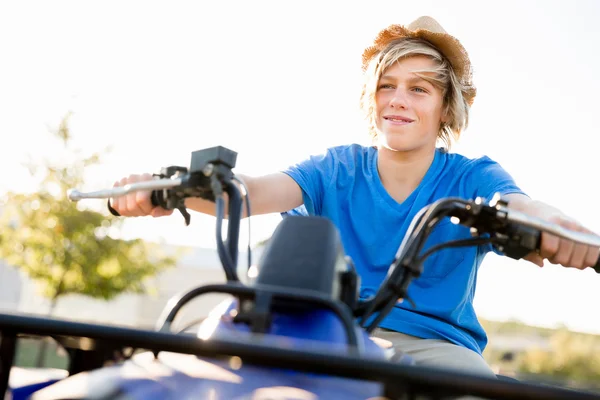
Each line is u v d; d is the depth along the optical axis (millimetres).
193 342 1174
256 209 2568
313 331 1381
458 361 2320
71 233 16969
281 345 1153
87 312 24234
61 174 17109
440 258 2539
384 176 2779
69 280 17234
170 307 1372
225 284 1358
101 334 1229
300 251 1448
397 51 2744
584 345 20750
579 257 1875
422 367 1118
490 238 1890
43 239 17031
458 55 2803
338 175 2785
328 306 1297
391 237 2609
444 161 2793
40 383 1583
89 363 1608
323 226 1488
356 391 1275
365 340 1517
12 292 24188
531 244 1871
